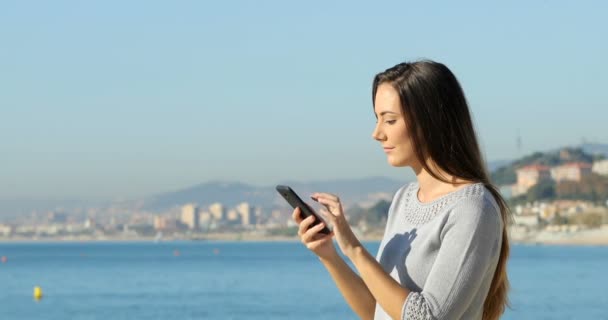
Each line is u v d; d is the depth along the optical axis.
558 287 47.81
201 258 121.12
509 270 71.81
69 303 40.41
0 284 56.84
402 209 3.48
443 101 3.25
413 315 3.04
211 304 38.53
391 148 3.32
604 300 37.81
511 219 3.33
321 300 39.94
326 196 3.25
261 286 51.41
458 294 3.07
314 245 3.35
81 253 171.25
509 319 30.11
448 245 3.13
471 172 3.28
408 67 3.31
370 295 3.48
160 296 44.22
